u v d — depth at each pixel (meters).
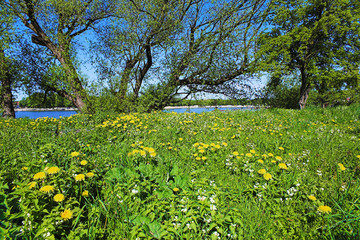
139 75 13.41
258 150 3.70
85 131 5.03
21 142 4.18
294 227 1.77
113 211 1.86
